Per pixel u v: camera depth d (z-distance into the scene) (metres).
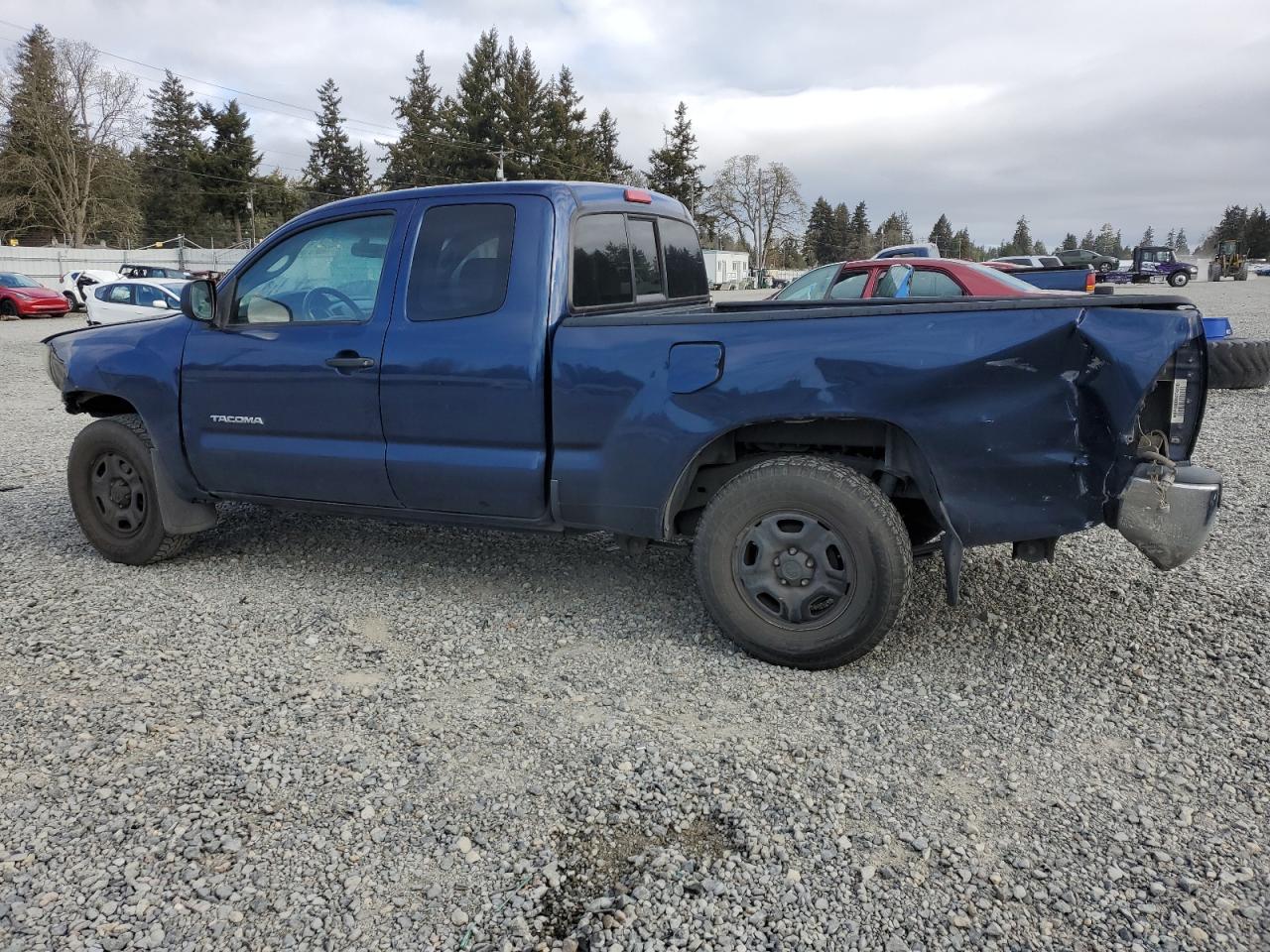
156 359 4.64
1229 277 56.03
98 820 2.62
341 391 4.15
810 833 2.55
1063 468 3.14
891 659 3.66
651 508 3.66
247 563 4.96
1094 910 2.24
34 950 2.12
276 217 73.75
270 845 2.51
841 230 124.38
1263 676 3.44
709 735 3.08
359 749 3.00
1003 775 2.82
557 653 3.77
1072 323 3.01
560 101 67.38
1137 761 2.89
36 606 4.30
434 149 66.62
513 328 3.79
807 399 3.31
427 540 5.33
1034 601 4.23
